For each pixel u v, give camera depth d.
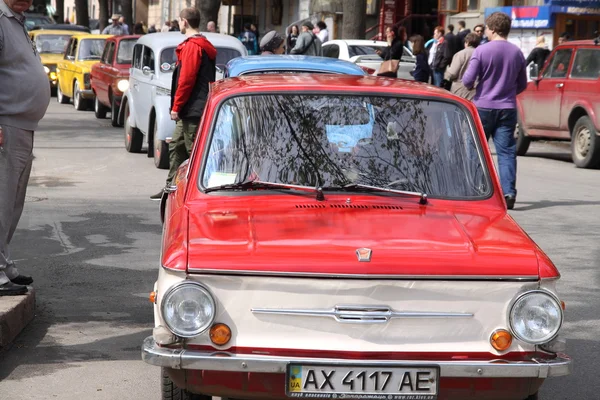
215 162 6.68
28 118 8.00
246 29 47.91
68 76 33.66
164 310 5.28
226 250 5.45
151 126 19.75
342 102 6.98
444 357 5.38
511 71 14.43
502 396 5.34
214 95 7.09
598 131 20.39
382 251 5.48
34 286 9.69
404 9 47.91
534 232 13.00
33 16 57.06
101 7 60.00
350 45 32.03
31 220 13.26
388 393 5.26
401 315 5.34
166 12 69.31
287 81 7.30
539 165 21.45
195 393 5.43
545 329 5.35
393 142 6.83
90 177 17.69
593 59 20.92
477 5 39.56
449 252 5.52
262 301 5.34
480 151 6.85
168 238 5.86
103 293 9.51
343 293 5.34
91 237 12.21
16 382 6.93
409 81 7.74
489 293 5.40
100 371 7.22
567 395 6.92
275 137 6.80
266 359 5.21
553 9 30.50
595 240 12.52
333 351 5.33
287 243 5.57
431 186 6.64
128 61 27.59
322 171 6.65
